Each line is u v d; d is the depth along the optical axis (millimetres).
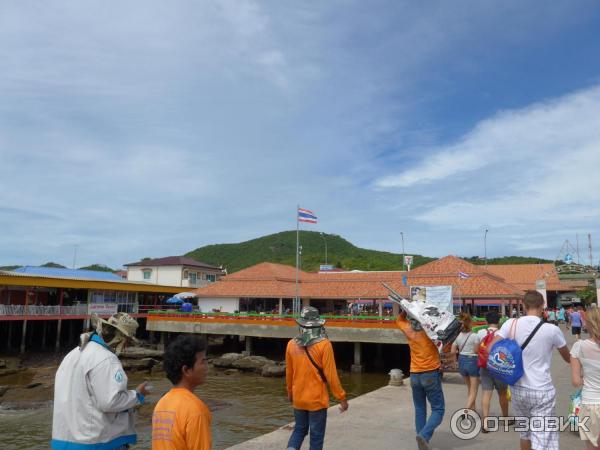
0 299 40125
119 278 54594
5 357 34219
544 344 5289
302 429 5773
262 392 24719
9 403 20219
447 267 37594
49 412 18906
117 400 3715
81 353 3832
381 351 33625
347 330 32656
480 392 11953
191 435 3162
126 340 4941
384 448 7125
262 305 47594
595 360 4926
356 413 9398
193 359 3377
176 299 45844
